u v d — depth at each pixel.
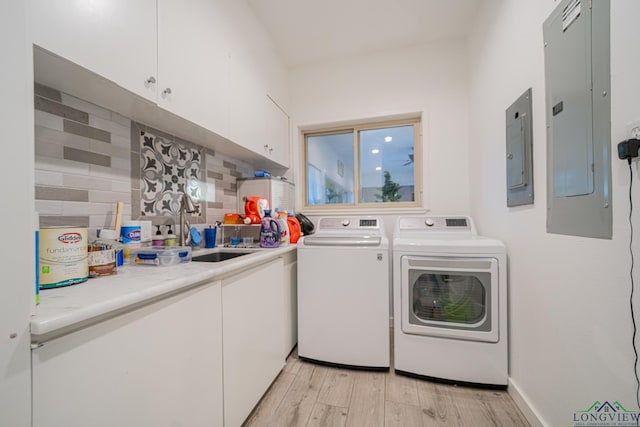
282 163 2.43
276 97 2.30
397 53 2.38
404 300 1.59
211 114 1.40
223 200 1.99
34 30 0.67
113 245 0.98
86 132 1.05
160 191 1.41
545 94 1.09
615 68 0.74
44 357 0.50
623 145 0.69
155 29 1.05
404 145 2.52
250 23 1.83
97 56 0.83
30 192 0.49
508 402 1.36
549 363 1.08
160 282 0.75
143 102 1.05
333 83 2.54
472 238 1.69
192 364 0.88
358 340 1.67
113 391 0.62
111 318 0.62
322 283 1.74
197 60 1.29
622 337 0.73
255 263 1.32
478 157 1.97
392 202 2.51
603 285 0.80
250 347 1.25
